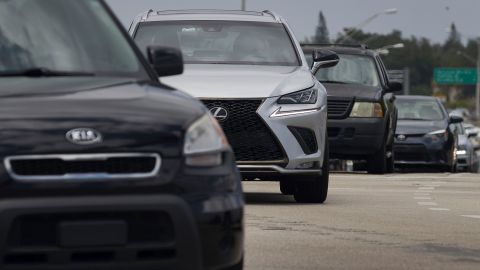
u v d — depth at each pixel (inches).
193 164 444.5
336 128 1547.7
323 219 815.1
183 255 434.0
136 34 994.1
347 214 856.9
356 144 1549.0
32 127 434.3
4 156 425.1
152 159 439.5
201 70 929.5
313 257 624.7
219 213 442.9
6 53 509.4
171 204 433.1
